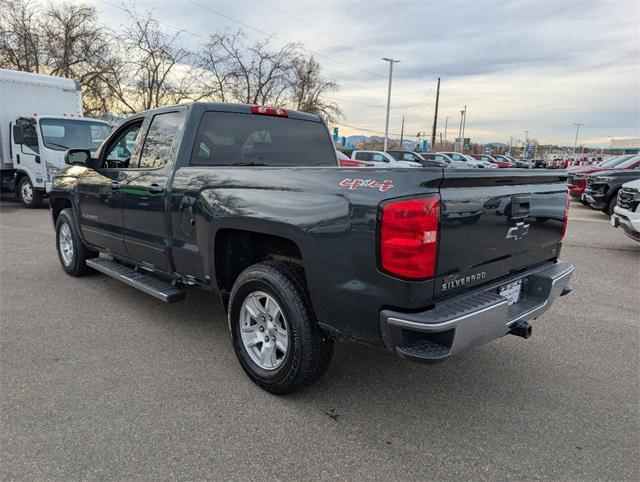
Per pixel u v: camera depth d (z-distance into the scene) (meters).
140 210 4.32
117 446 2.64
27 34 22.06
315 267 2.82
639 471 2.53
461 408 3.13
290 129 4.60
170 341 4.09
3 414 2.92
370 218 2.56
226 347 3.99
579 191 14.42
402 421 2.96
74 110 13.55
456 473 2.50
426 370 3.67
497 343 4.22
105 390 3.24
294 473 2.47
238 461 2.55
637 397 3.30
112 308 4.87
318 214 2.79
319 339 3.02
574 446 2.74
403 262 2.47
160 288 4.20
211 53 22.84
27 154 12.02
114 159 4.98
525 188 3.17
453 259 2.64
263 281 3.12
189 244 3.81
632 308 5.21
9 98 12.27
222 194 3.41
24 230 9.25
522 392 3.35
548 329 4.57
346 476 2.46
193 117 3.96
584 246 8.73
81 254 5.71
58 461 2.51
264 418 2.96
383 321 2.57
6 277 5.93
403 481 2.43
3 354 3.76
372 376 3.55
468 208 2.68
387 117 39.81
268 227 3.06
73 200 5.50
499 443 2.76
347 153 24.73
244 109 4.25
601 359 3.91
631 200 7.74
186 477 2.42
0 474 2.40
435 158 27.64
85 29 22.77
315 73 26.97
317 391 3.31
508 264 3.14
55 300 5.08
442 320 2.46
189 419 2.92
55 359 3.70
